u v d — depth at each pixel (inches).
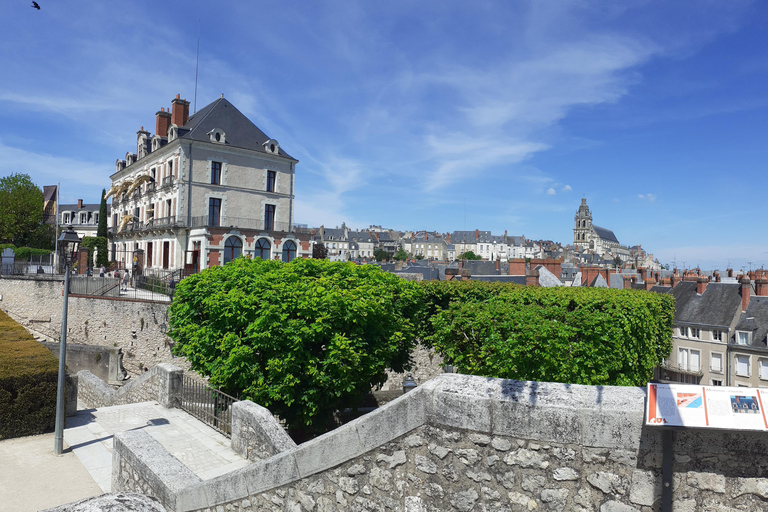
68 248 408.5
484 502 156.5
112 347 1049.5
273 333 492.4
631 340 495.2
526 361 430.0
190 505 236.8
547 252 6668.3
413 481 168.6
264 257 1660.9
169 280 1230.3
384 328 590.2
